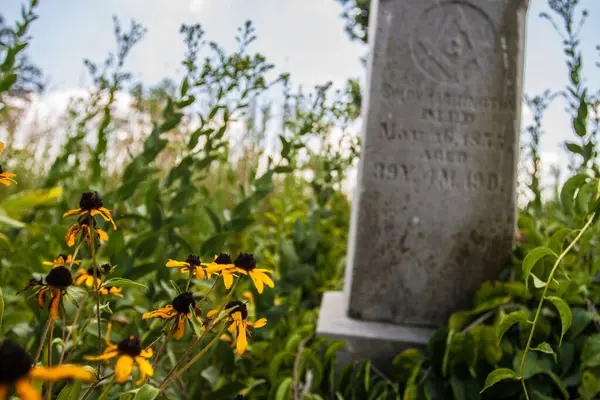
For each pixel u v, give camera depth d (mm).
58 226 1829
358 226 2557
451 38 2564
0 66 1446
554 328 2023
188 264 1051
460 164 2545
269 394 1914
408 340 2305
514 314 1306
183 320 956
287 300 2961
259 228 3848
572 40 1946
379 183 2541
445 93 2555
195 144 1956
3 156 3127
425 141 2543
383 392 2043
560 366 1907
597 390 1766
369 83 2564
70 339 1586
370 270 2547
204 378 1943
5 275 2117
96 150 1948
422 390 2006
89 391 941
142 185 2438
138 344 792
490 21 2574
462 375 2002
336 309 2719
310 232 2990
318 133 2506
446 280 2531
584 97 1866
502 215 2547
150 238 1867
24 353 521
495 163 2551
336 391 2139
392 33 2557
